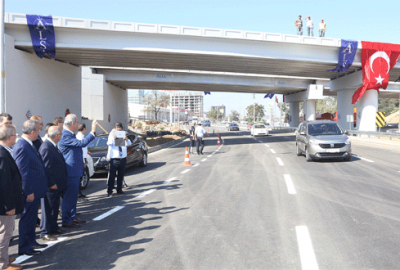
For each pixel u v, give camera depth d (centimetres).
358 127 3058
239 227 481
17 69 1788
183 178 964
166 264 356
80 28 1884
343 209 569
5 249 357
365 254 371
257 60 2412
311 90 4159
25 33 1830
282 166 1157
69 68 2470
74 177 522
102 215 585
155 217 553
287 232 453
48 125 605
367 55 2552
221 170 1105
